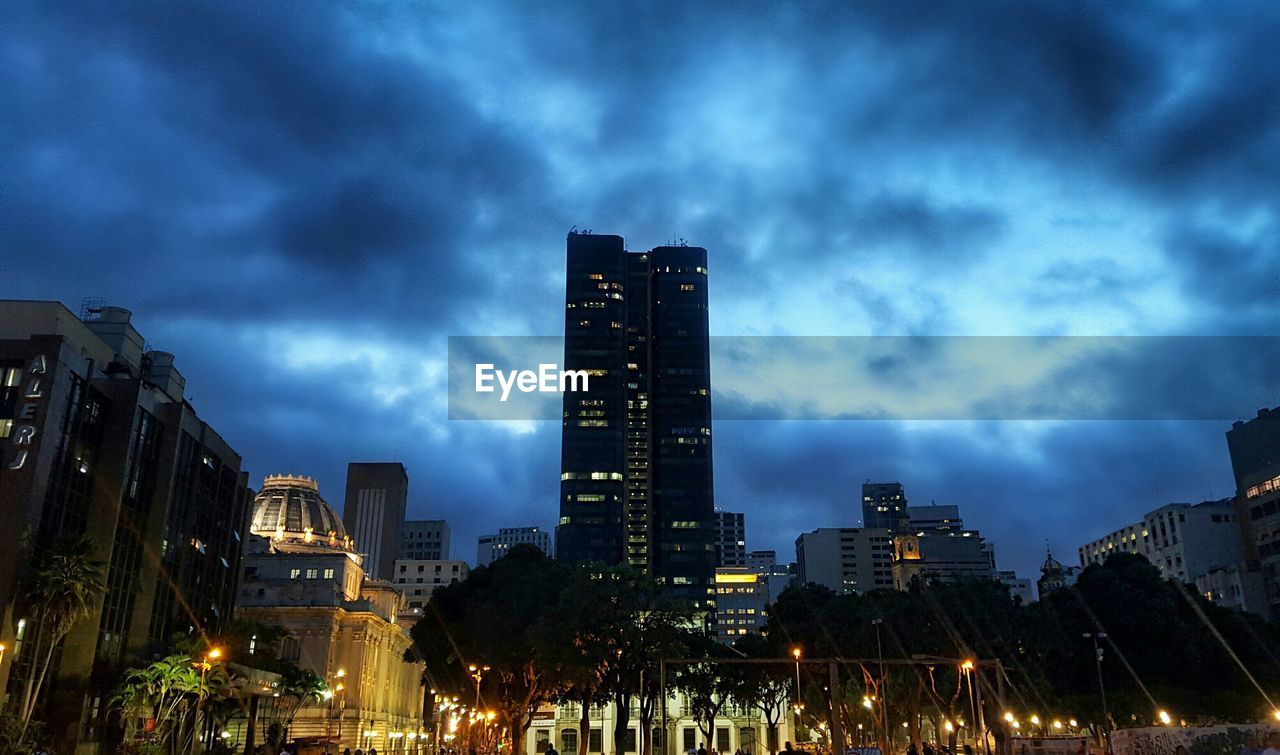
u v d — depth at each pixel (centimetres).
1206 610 8962
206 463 9931
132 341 9569
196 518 9594
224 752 8806
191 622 9250
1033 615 8744
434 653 9500
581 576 8038
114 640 7894
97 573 6962
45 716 7125
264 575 13650
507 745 13775
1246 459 16300
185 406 9275
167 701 7812
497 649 8081
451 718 14738
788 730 15712
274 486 16975
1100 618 8831
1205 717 8169
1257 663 8669
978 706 7638
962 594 8950
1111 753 5559
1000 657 9088
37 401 7150
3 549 6688
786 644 9456
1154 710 8219
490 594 8912
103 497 7900
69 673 7338
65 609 6631
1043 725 10062
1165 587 8962
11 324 7931
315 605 12425
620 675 8462
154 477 8712
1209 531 17400
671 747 15762
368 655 13175
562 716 15850
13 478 6862
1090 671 8894
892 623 8906
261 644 9544
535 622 8088
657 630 7994
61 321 8088
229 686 8075
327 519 16800
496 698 9656
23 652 6788
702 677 10994
